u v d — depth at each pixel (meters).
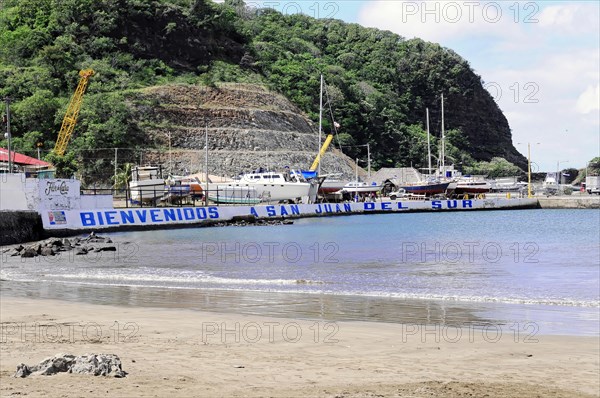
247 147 177.00
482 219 114.69
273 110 197.25
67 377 13.84
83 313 24.58
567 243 65.44
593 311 25.48
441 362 17.03
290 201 124.00
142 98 180.88
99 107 171.38
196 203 119.25
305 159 183.62
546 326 22.38
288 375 15.23
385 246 60.69
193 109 183.00
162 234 76.75
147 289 32.06
